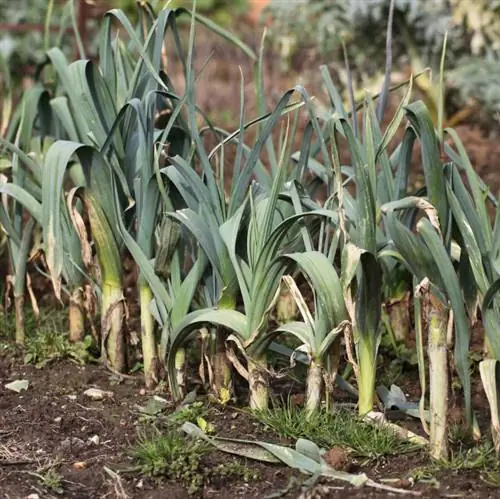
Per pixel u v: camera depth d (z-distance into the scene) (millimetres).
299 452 3439
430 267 3334
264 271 3609
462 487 3273
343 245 3764
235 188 3785
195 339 4332
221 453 3520
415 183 6109
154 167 3945
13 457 3518
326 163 3834
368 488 3287
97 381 4195
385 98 3994
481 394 4117
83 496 3299
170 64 9273
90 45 7883
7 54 7754
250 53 4270
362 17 7383
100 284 4246
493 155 6844
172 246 3846
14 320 4863
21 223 4582
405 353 4316
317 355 3590
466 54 7477
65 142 3881
